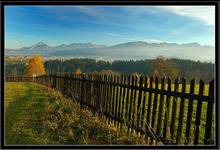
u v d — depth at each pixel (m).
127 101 8.50
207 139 5.41
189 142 5.78
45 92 24.28
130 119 8.21
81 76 14.36
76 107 12.71
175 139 6.48
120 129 8.62
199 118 5.61
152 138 7.05
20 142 7.50
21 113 12.16
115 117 9.14
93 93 11.90
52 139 7.69
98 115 10.69
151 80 7.30
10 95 21.81
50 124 9.09
